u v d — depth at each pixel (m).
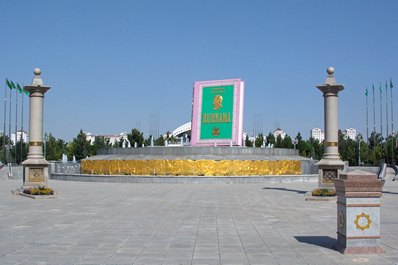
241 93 42.62
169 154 40.88
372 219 10.21
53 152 82.94
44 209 18.97
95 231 13.39
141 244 11.46
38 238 12.27
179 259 9.81
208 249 10.84
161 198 23.88
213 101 43.47
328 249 10.77
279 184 35.72
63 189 30.27
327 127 25.20
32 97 26.19
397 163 68.94
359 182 10.12
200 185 34.59
